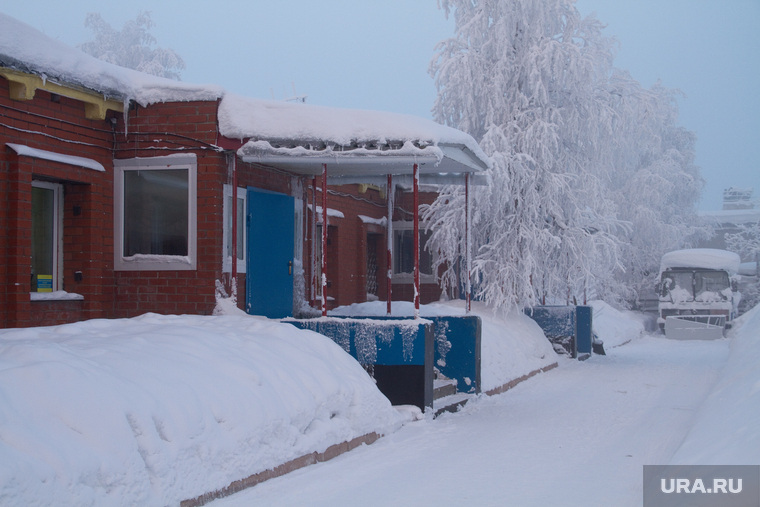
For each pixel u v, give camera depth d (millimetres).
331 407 7457
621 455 7297
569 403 11117
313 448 6844
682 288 29766
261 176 11078
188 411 5559
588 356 19266
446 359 11516
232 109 9914
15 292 8609
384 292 21203
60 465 4355
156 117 10148
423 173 12078
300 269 12031
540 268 17797
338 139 9500
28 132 8938
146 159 10133
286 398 6809
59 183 9820
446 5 19188
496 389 12320
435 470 6625
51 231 9828
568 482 6156
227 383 6281
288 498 5617
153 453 5066
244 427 6012
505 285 17234
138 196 10219
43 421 4656
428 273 21469
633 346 24844
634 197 29844
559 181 17688
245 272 10547
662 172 32188
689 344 25562
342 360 8367
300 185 12219
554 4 18453
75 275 9820
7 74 8438
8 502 3963
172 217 10117
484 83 18469
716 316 28734
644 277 33969
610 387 13109
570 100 18406
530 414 10039
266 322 8539
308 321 9648
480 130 18844
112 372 5512
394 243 21688
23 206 8734
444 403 10242
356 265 19375
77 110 9664
